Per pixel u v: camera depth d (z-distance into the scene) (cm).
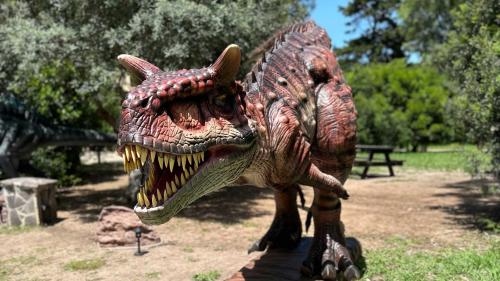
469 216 727
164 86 241
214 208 871
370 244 575
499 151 620
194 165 260
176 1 745
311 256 391
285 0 1019
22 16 895
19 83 884
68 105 1138
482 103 608
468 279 422
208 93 265
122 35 745
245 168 299
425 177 1280
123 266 529
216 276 469
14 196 766
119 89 887
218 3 818
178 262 536
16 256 584
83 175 1474
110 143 1053
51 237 682
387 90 2269
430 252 527
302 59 400
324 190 381
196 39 739
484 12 669
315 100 391
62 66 932
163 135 235
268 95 338
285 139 325
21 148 890
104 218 623
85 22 816
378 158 1786
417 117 2219
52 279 493
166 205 244
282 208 465
